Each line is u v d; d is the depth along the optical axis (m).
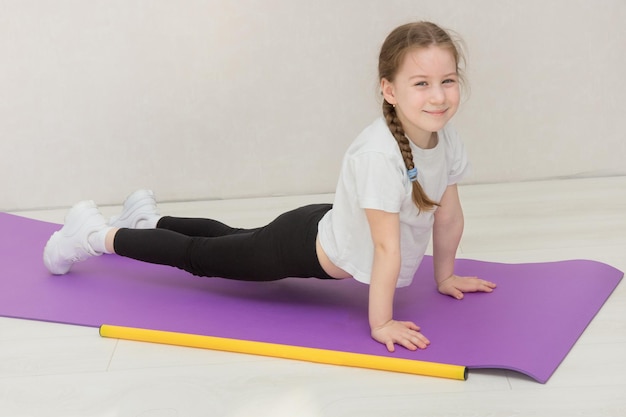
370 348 1.77
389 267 1.75
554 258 2.20
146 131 2.75
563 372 1.67
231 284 2.13
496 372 1.68
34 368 1.78
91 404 1.64
